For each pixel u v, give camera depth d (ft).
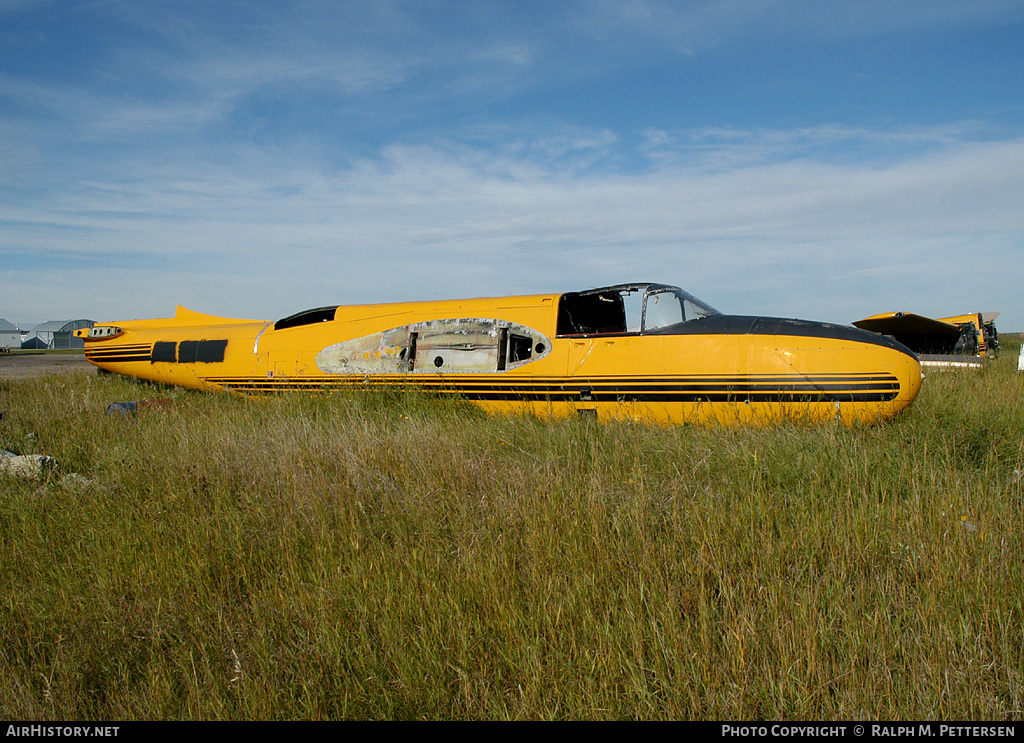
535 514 14.73
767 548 12.71
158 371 39.75
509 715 9.27
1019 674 9.27
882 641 9.75
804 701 9.02
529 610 11.30
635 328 26.99
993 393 28.73
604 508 15.11
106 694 10.44
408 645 10.67
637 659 9.82
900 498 15.78
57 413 29.53
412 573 12.51
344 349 32.58
